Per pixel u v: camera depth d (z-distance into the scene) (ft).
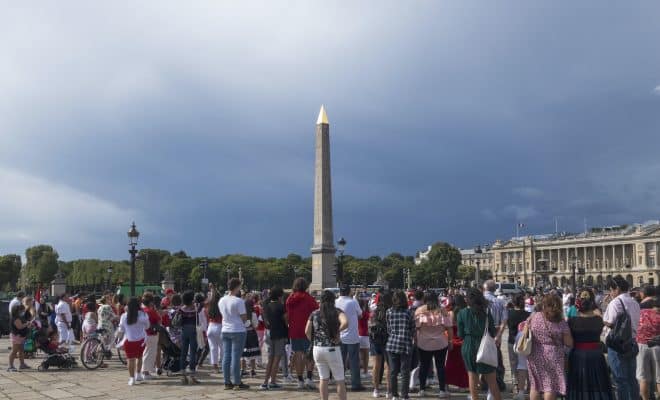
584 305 35.86
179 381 57.06
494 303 49.73
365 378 59.06
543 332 35.09
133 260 118.93
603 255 551.59
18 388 54.08
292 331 51.13
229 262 517.14
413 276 557.74
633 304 39.86
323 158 152.56
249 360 63.16
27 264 457.68
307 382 52.49
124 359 75.31
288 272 511.81
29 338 73.46
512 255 623.36
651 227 524.52
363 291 98.78
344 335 51.03
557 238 608.60
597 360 35.06
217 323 63.67
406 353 45.16
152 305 58.90
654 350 41.68
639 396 40.40
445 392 47.88
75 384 55.98
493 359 38.22
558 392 34.50
